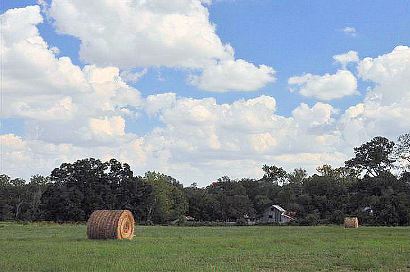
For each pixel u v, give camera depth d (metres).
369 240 34.38
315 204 111.88
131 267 17.47
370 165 99.44
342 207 97.75
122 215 35.47
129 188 105.06
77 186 99.44
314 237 38.59
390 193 87.38
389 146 99.44
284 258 21.56
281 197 128.00
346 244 30.00
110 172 104.69
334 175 124.06
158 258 20.95
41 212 100.19
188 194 125.50
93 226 35.00
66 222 92.00
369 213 88.50
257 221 120.25
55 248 25.25
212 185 148.12
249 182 144.50
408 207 82.56
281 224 94.94
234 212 119.81
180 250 24.92
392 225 82.56
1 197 116.94
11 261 18.89
